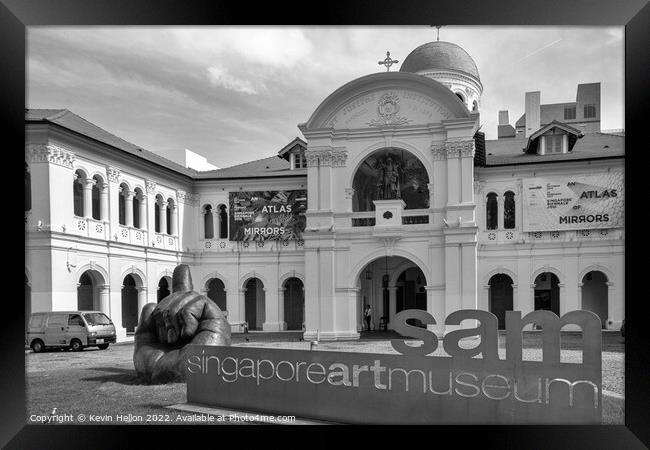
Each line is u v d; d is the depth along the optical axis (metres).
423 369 11.27
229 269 36.47
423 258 29.41
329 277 30.02
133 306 34.62
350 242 30.22
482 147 32.50
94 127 31.55
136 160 31.22
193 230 37.00
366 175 34.12
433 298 29.17
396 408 11.38
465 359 11.08
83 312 25.39
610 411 13.02
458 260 28.56
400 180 32.91
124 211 31.27
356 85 30.09
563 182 32.66
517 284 33.28
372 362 11.61
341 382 11.84
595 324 10.50
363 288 35.16
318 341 28.33
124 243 30.11
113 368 19.72
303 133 30.69
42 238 25.39
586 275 34.75
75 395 15.08
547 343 10.73
